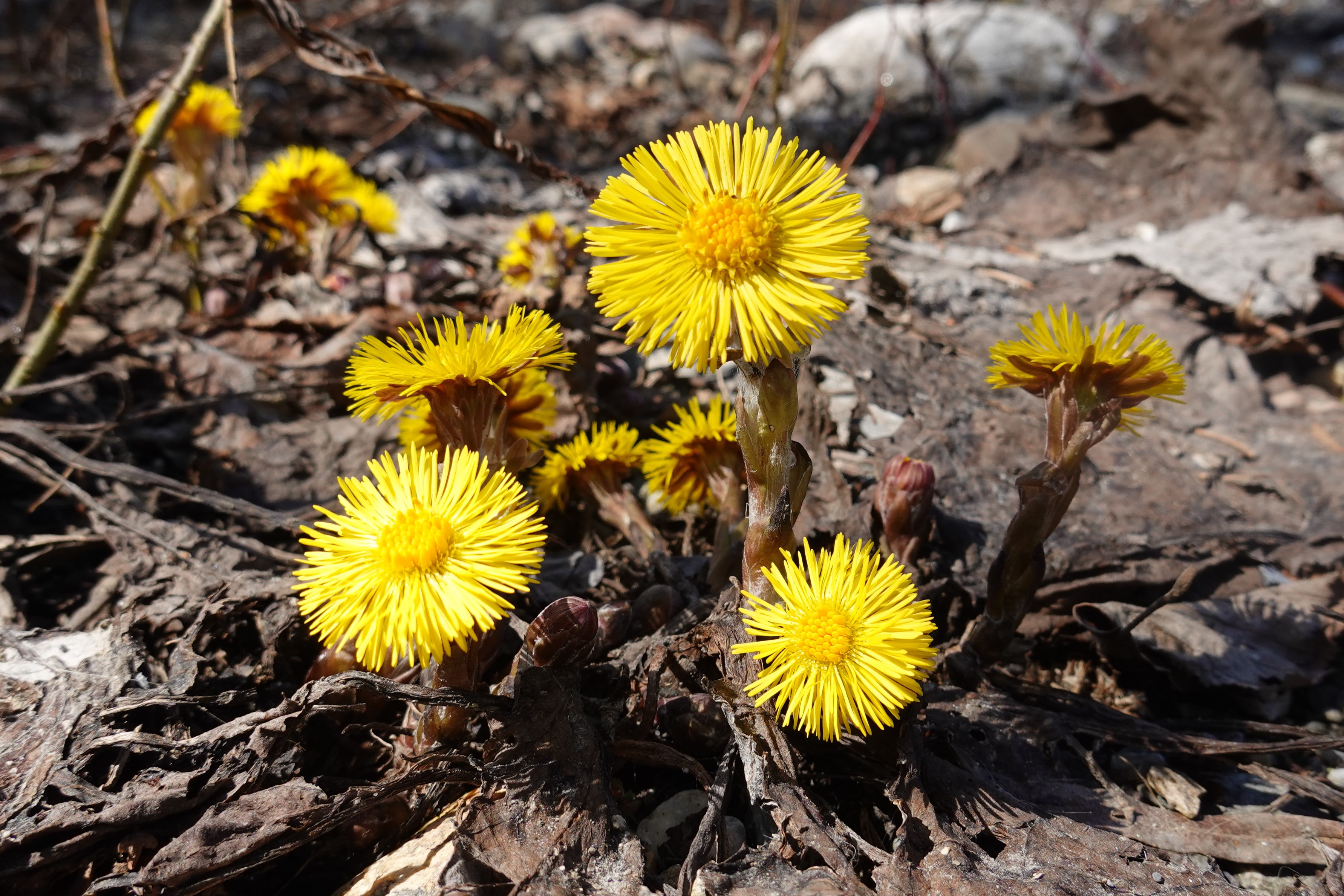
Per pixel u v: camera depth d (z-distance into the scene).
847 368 0.24
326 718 0.15
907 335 0.26
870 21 0.48
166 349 0.24
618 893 0.12
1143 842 0.14
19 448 0.20
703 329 0.11
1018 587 0.15
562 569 0.18
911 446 0.22
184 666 0.15
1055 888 0.12
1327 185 0.36
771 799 0.13
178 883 0.12
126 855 0.13
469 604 0.11
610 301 0.11
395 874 0.13
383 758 0.15
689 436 0.17
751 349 0.11
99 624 0.16
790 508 0.13
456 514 0.12
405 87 0.20
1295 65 0.71
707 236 0.11
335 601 0.12
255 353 0.24
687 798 0.14
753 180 0.12
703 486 0.18
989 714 0.15
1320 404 0.27
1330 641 0.18
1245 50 0.37
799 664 0.12
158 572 0.17
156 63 0.53
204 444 0.21
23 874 0.12
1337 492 0.22
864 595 0.12
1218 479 0.23
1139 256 0.31
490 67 0.57
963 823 0.13
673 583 0.17
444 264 0.30
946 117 0.45
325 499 0.20
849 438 0.22
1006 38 0.48
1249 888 0.14
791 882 0.12
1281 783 0.15
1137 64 0.64
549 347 0.13
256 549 0.18
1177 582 0.16
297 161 0.26
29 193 0.33
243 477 0.20
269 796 0.13
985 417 0.23
